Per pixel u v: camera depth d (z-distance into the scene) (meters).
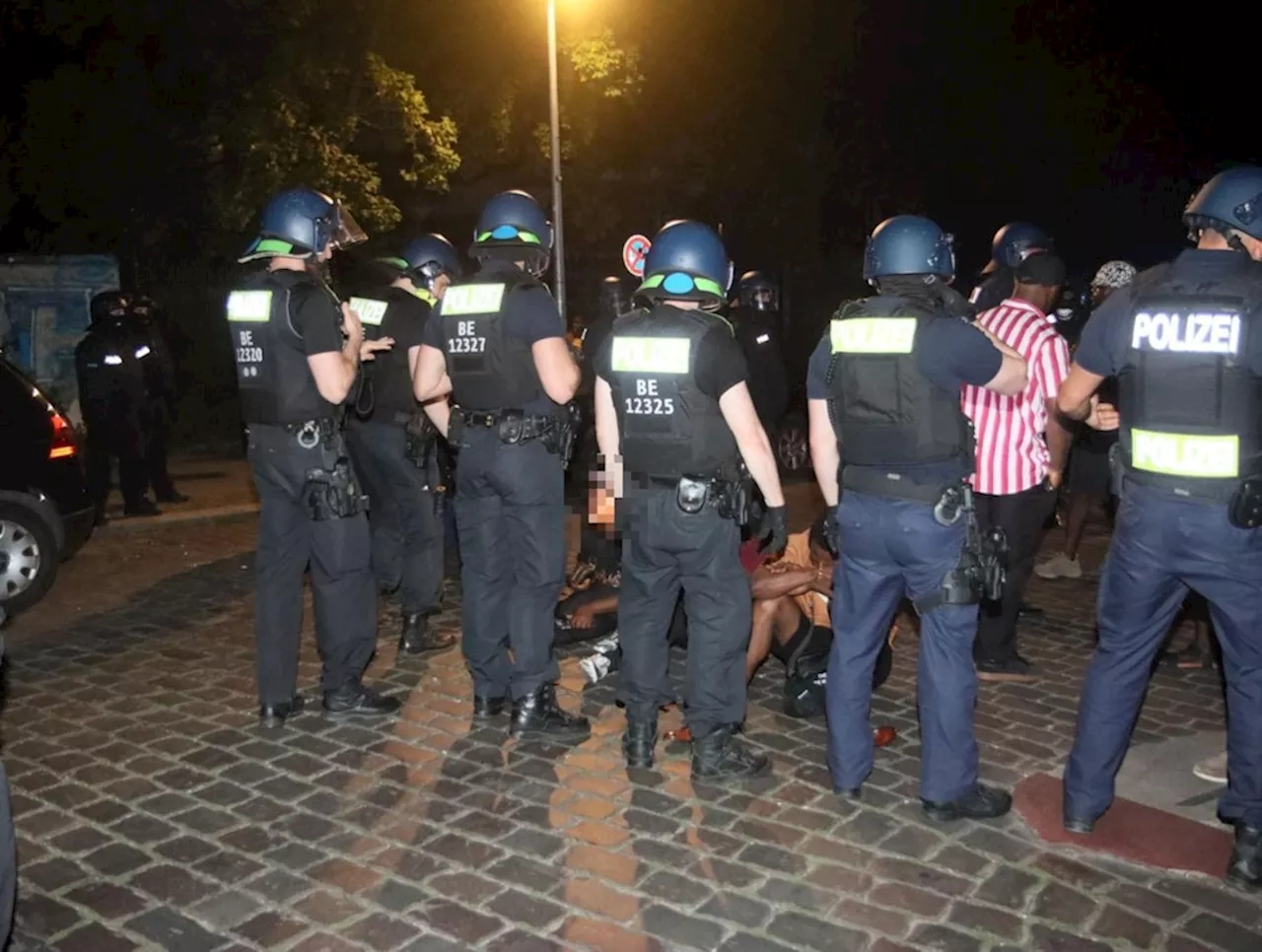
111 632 6.52
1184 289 3.58
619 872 3.85
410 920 3.58
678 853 3.96
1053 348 5.30
